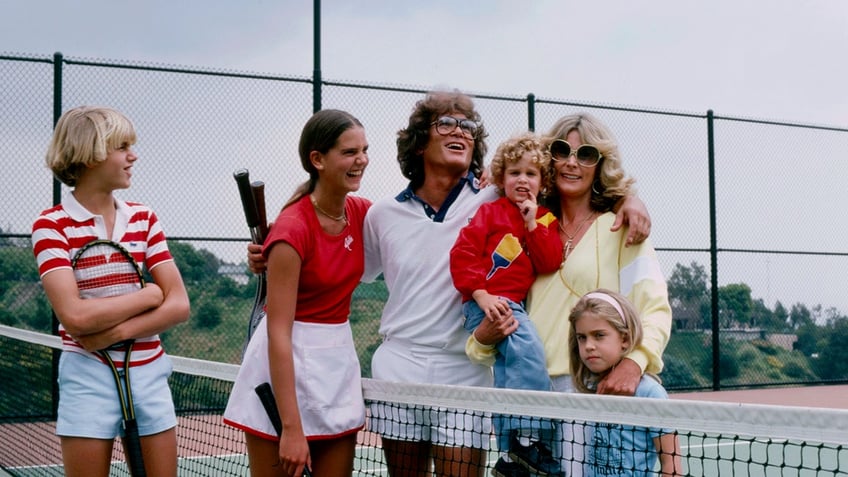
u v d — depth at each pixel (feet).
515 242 10.84
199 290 34.45
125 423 10.02
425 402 10.12
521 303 10.98
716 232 42.16
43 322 32.27
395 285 11.24
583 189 11.03
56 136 10.08
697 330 42.52
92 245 10.11
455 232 11.18
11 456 23.99
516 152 10.91
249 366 10.39
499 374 10.73
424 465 11.35
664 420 8.09
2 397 31.04
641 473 9.66
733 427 7.64
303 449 9.70
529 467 10.44
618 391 9.58
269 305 9.87
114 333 9.93
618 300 9.89
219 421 25.91
